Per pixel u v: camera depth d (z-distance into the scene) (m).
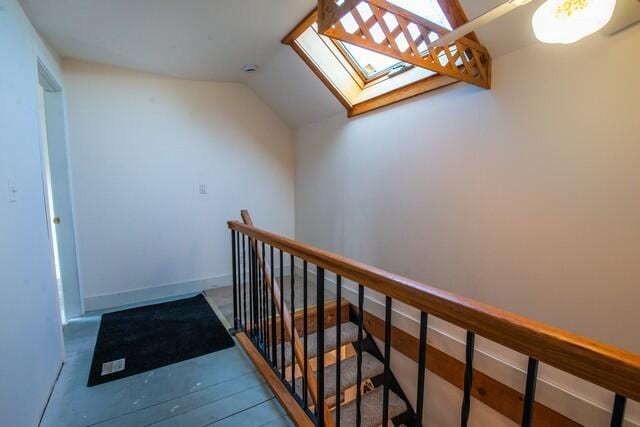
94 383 1.89
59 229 2.76
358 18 1.55
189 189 3.42
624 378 0.52
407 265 2.55
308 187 3.79
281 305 1.79
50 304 1.89
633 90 1.36
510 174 1.82
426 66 1.70
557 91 1.59
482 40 1.79
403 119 2.49
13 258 1.41
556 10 1.01
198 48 2.61
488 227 1.95
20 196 1.56
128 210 3.12
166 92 3.23
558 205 1.62
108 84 2.96
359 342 1.16
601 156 1.46
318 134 3.53
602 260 1.49
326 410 1.58
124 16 2.09
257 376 1.98
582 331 1.58
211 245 3.58
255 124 3.75
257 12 2.12
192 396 1.80
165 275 3.34
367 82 2.85
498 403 1.94
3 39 1.49
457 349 2.16
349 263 1.15
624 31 1.36
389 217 2.69
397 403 2.48
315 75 2.82
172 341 2.39
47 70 2.33
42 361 1.69
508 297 1.88
